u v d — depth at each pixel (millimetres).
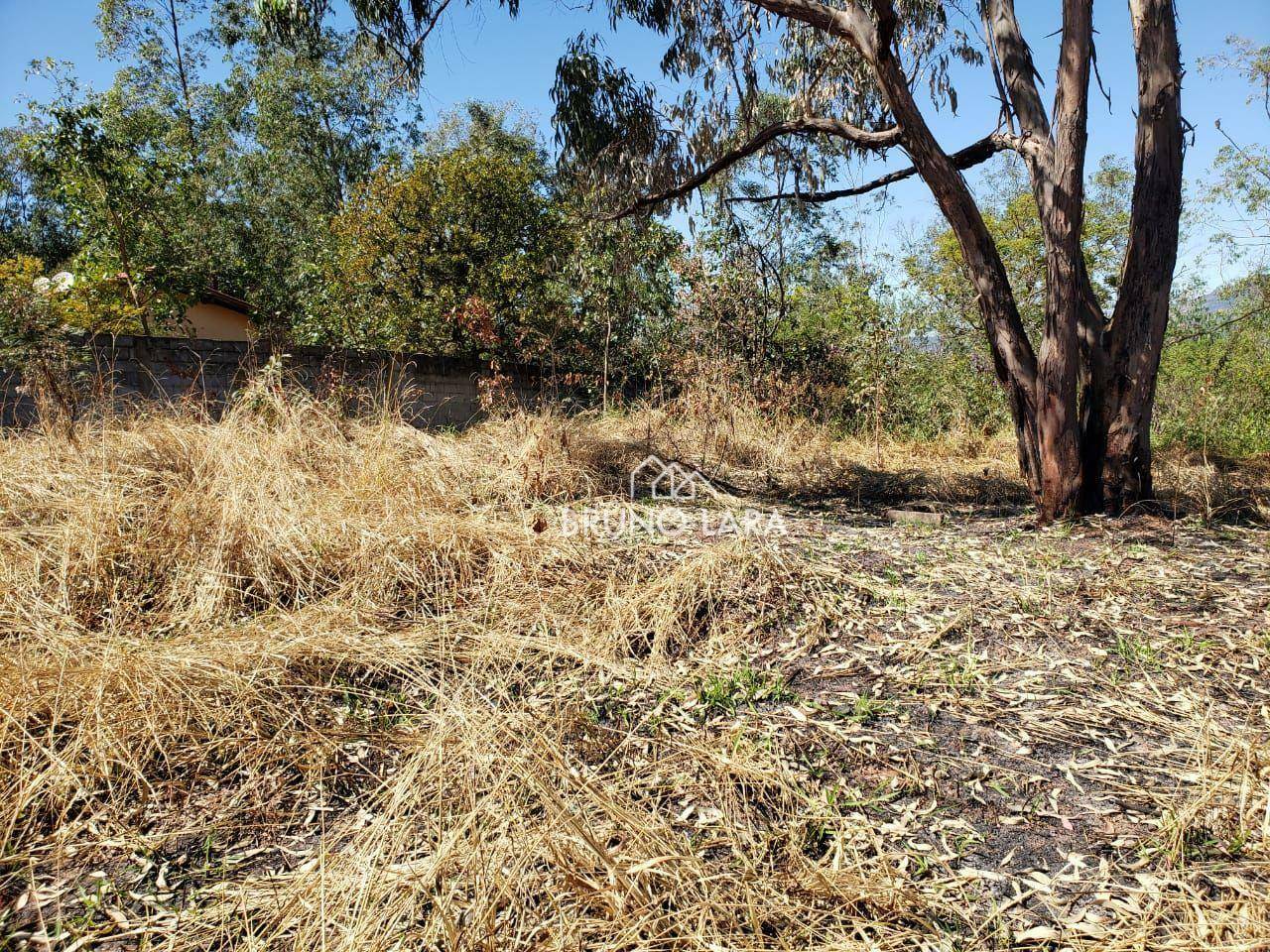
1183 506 5336
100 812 2100
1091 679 2781
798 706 2631
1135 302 4922
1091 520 4996
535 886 1731
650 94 7254
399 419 6262
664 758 2305
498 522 4203
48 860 1926
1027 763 2273
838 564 3963
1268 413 9055
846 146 7684
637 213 8102
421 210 11484
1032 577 3828
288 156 19516
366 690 2705
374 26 6266
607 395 10203
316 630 2980
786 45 7215
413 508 4180
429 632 3082
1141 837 1918
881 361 10633
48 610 2914
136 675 2525
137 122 13305
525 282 11438
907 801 2104
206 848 1968
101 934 1681
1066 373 4910
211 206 17547
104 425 4773
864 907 1714
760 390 9281
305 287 12742
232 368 7789
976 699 2658
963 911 1687
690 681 2811
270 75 18688
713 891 1729
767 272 9945
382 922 1640
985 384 10750
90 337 6516
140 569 3309
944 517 5348
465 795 2039
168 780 2223
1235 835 1896
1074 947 1575
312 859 1920
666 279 10641
